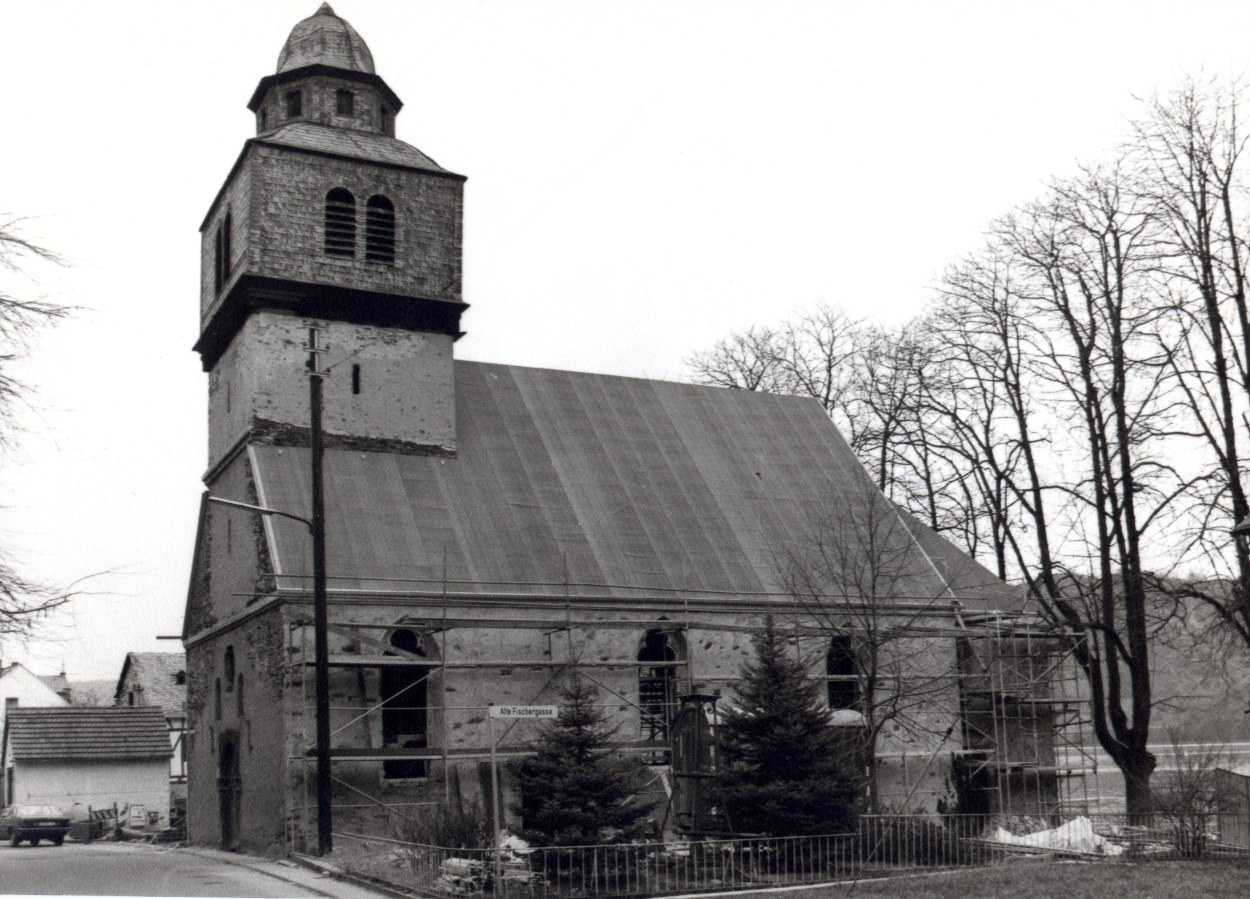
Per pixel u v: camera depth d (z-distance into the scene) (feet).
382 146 122.83
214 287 124.36
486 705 105.19
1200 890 66.18
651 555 116.78
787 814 83.92
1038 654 121.70
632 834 80.84
